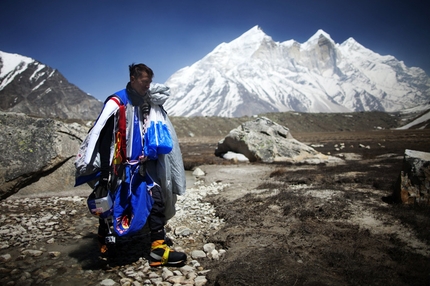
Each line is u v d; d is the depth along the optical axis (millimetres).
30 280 3262
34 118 7195
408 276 2998
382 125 150125
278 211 5449
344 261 3305
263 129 17125
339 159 15484
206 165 14508
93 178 3465
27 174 6426
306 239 4035
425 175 5383
